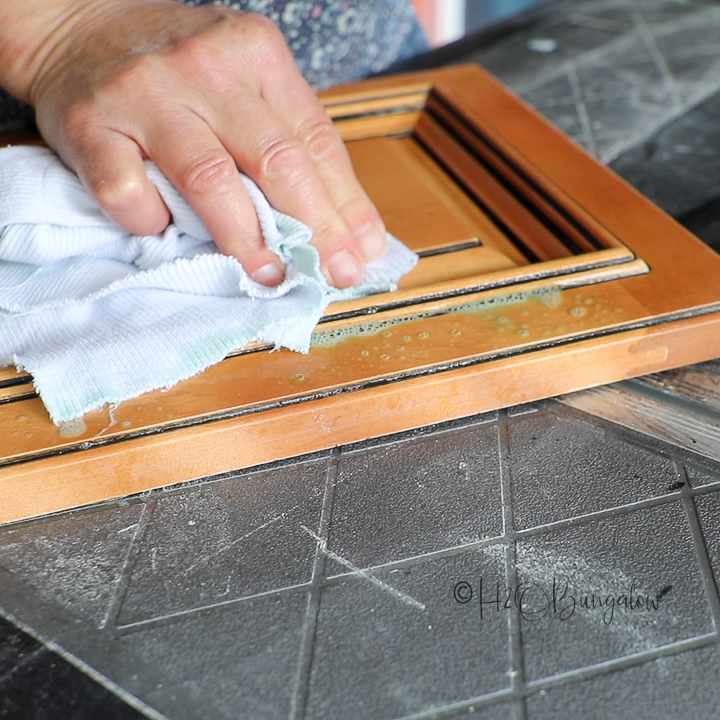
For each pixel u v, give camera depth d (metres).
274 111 0.60
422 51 1.12
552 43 1.06
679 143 0.82
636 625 0.41
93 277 0.56
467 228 0.69
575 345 0.53
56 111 0.59
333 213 0.57
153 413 0.48
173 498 0.48
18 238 0.55
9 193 0.55
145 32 0.61
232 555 0.45
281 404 0.49
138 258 0.57
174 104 0.56
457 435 0.52
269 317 0.51
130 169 0.53
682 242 0.62
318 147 0.61
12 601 0.43
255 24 0.61
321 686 0.38
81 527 0.47
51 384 0.48
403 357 0.52
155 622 0.41
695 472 0.49
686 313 0.55
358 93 0.84
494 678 0.38
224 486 0.49
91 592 0.43
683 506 0.47
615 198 0.67
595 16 1.12
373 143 0.82
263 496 0.48
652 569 0.43
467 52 1.05
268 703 0.38
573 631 0.40
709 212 0.71
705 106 0.89
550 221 0.67
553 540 0.45
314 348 0.52
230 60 0.59
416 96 0.85
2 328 0.53
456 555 0.44
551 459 0.50
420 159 0.80
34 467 0.45
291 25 0.88
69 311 0.54
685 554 0.44
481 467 0.50
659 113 0.88
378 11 1.00
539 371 0.52
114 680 0.39
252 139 0.56
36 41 0.63
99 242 0.57
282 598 0.42
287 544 0.45
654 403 0.54
